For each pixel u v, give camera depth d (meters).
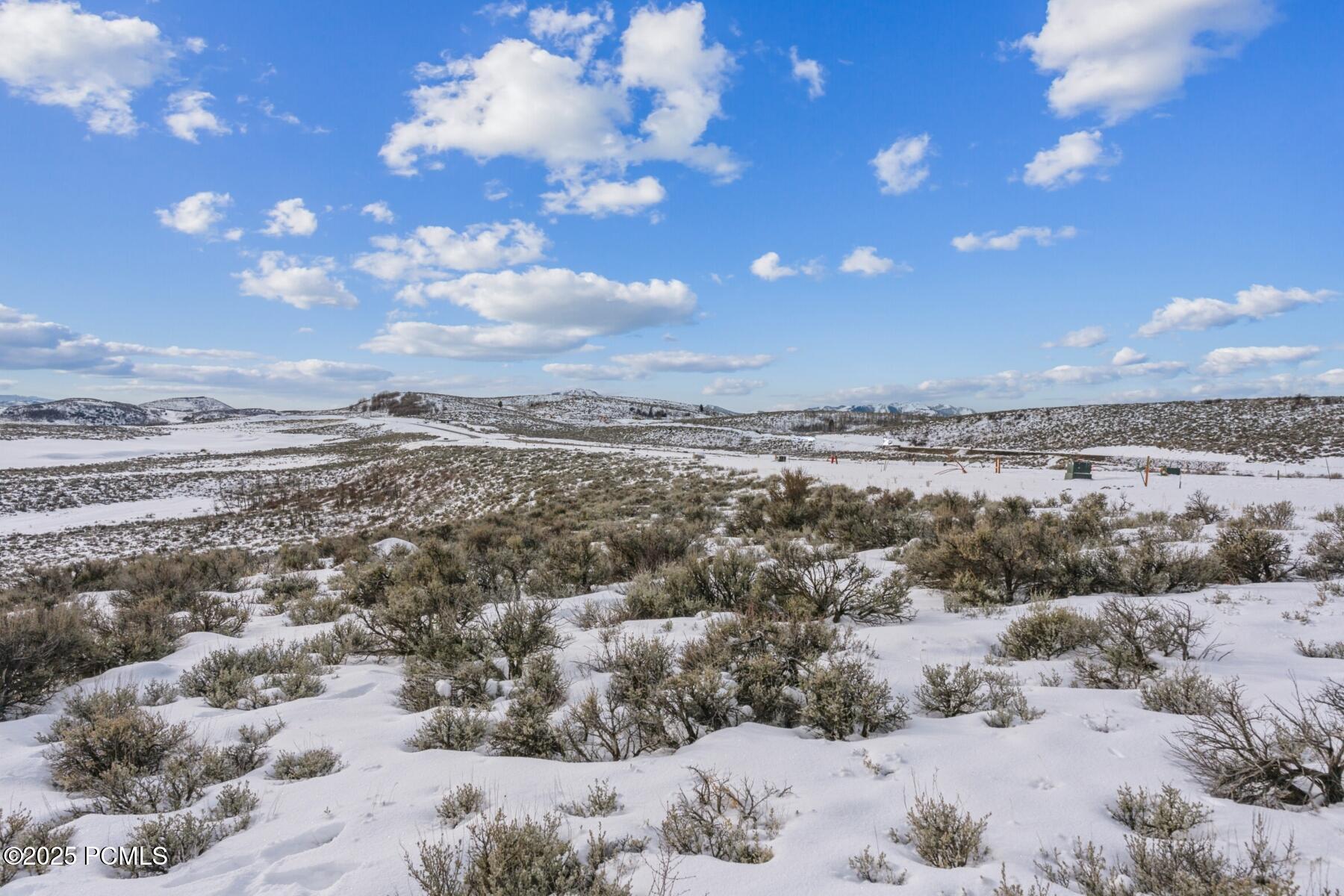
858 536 13.65
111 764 4.81
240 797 4.13
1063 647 6.18
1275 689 4.63
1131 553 9.27
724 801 3.60
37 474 66.31
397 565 13.05
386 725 5.54
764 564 9.67
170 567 16.75
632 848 3.25
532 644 6.96
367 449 86.06
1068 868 2.85
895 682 5.46
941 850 3.00
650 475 35.59
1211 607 7.29
